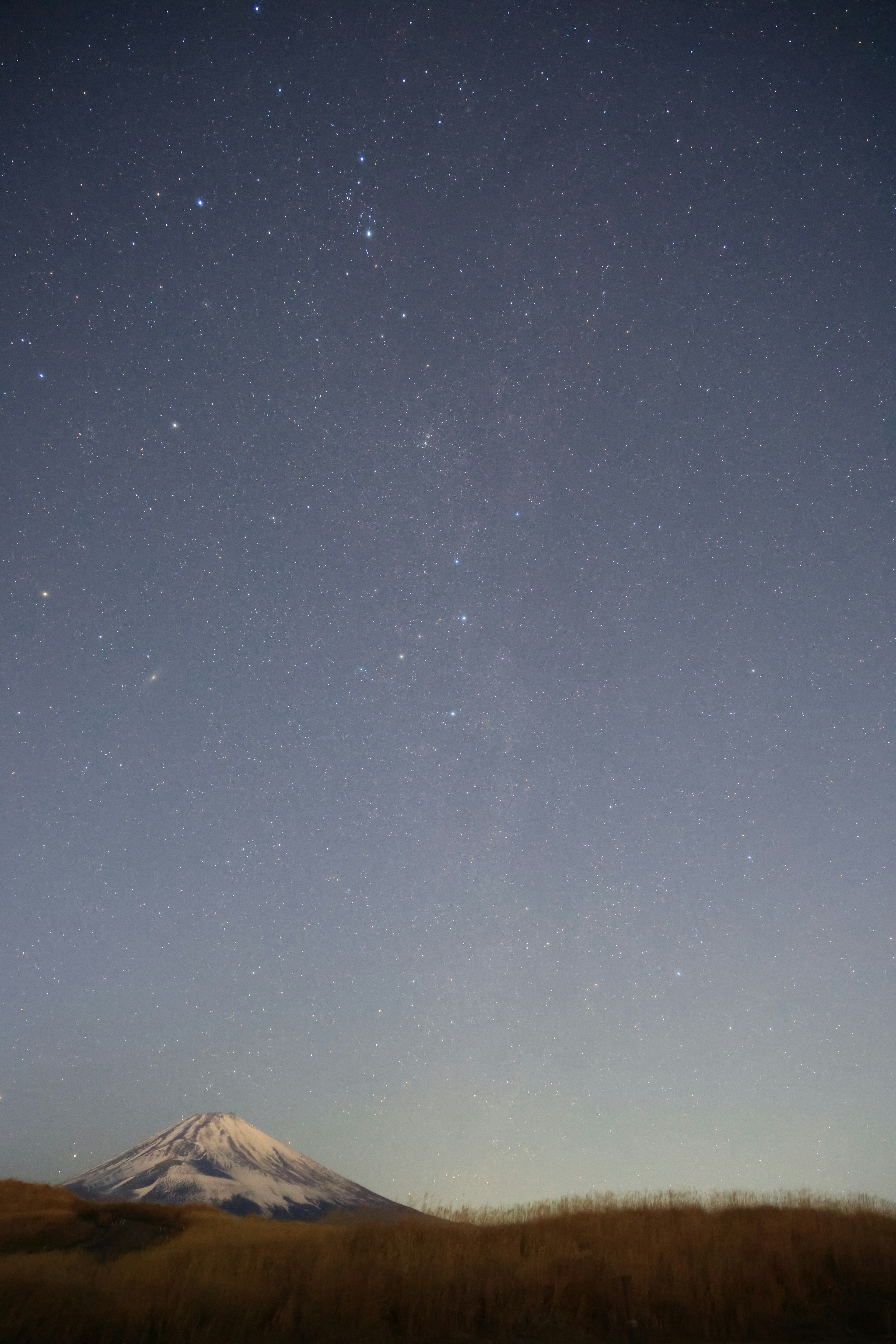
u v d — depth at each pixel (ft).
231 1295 30.19
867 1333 29.89
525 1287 32.89
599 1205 53.93
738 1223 44.73
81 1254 49.67
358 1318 29.32
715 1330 30.04
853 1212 48.06
